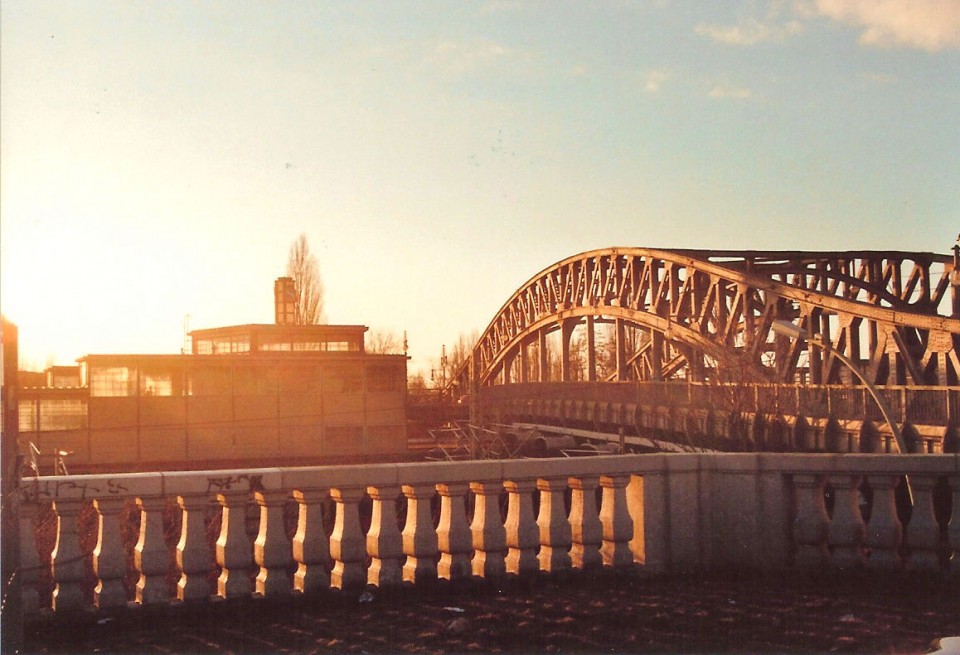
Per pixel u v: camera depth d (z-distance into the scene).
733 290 62.34
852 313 46.62
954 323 39.09
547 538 10.98
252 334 70.62
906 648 8.55
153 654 8.45
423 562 10.38
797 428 41.19
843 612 9.74
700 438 46.62
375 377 68.94
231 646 8.67
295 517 22.55
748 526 11.41
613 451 57.16
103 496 9.30
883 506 11.09
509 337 97.38
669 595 10.46
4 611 8.17
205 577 9.62
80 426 62.19
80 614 9.15
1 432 8.25
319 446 67.31
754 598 10.33
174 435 64.12
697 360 60.34
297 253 79.44
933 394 35.03
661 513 11.37
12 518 8.27
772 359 53.56
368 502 26.44
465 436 62.12
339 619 9.50
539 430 66.12
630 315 68.19
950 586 10.69
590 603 10.12
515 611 9.77
